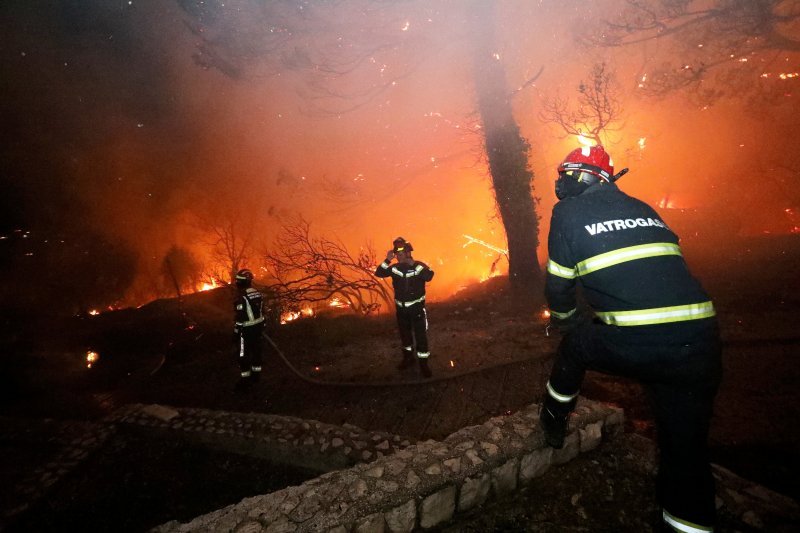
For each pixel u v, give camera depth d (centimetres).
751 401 372
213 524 211
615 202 198
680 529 183
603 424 273
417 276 519
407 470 233
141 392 617
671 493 186
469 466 233
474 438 256
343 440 381
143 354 852
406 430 417
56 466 399
